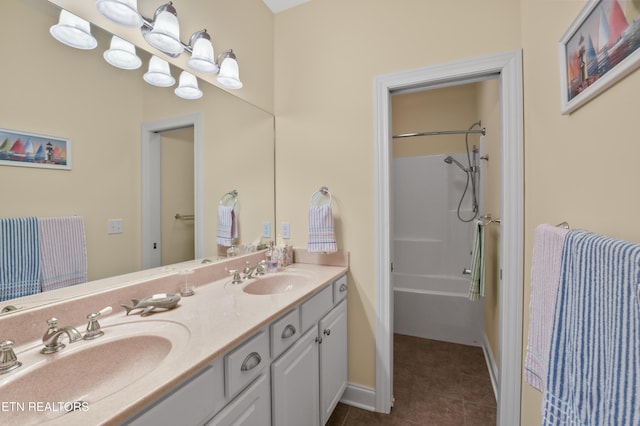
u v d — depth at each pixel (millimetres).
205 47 1359
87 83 1031
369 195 1761
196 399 731
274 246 1918
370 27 1750
